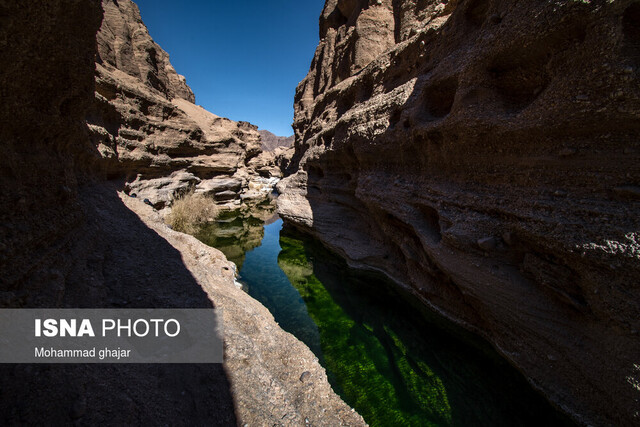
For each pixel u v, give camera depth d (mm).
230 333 4020
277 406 3229
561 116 3379
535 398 4137
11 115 2682
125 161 12664
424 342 5840
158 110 17016
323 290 8281
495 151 4461
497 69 4305
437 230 6141
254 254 11547
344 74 16172
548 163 3705
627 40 2775
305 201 14289
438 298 6566
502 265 4453
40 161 3199
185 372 3154
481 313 5191
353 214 11117
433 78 5895
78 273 3561
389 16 13883
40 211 3141
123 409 2303
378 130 7801
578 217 3359
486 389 4594
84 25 3441
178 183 16703
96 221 5324
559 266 3648
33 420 1862
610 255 3020
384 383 4770
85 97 4078
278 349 4453
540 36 3494
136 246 5527
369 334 6188
